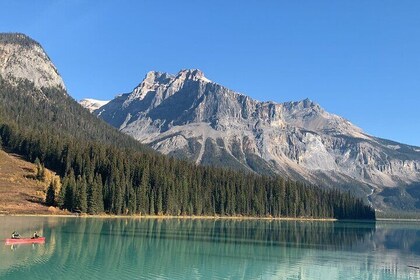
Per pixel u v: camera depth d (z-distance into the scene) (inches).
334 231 7007.9
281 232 6077.8
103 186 7701.8
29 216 6141.7
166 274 2704.2
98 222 5969.5
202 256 3437.5
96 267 2780.5
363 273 3132.4
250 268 3061.0
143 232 4918.8
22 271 2583.7
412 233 7716.5
